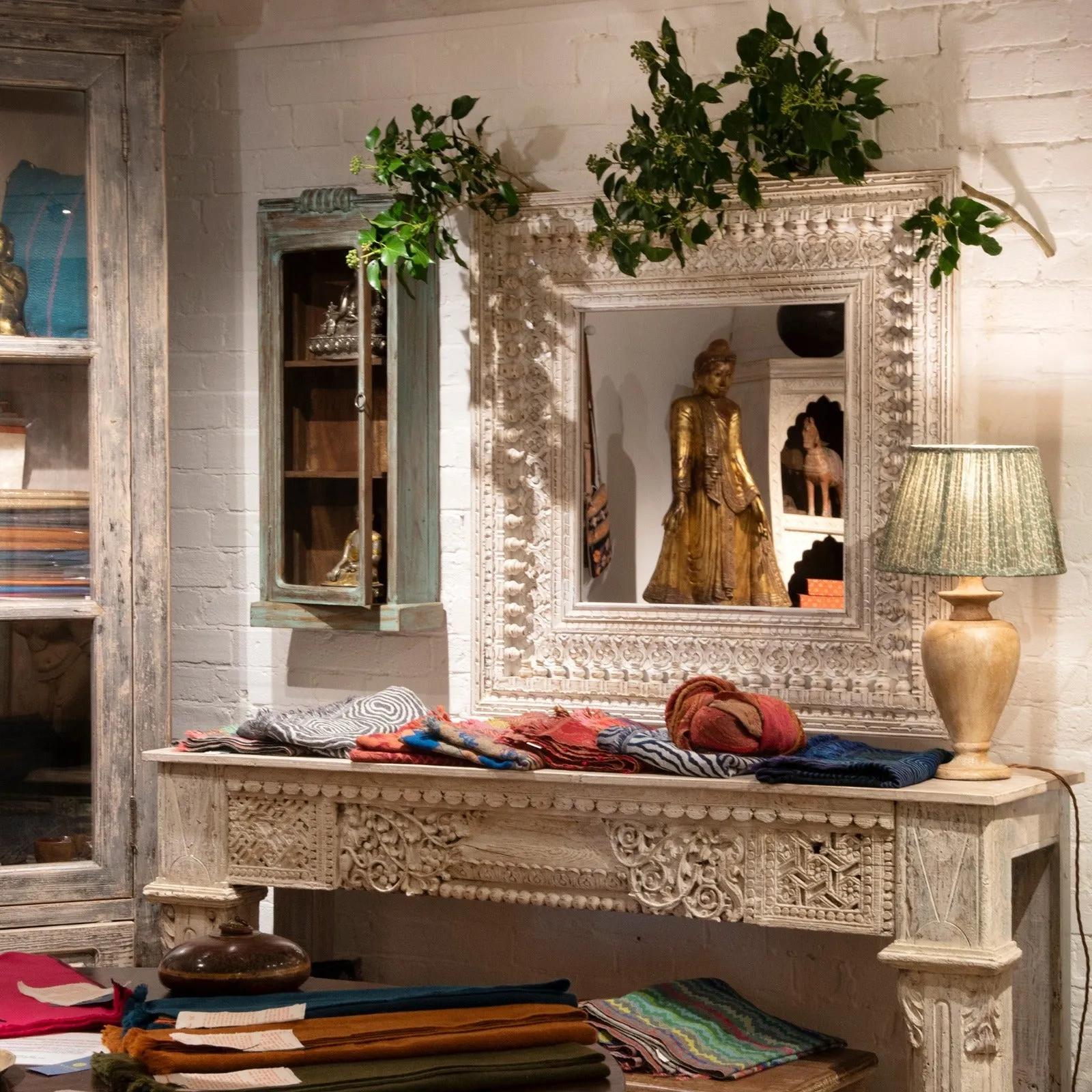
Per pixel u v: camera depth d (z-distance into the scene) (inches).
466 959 167.3
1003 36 146.6
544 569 159.0
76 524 156.0
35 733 155.6
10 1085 89.7
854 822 126.0
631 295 155.3
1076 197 144.7
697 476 154.1
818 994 153.7
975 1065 123.0
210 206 174.4
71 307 156.2
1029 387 146.5
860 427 148.5
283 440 164.1
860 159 144.9
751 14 155.0
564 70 161.2
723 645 153.2
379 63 168.2
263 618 163.3
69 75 155.1
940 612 146.3
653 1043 134.3
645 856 133.6
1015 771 138.4
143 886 156.2
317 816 145.1
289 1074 87.4
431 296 164.2
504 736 140.6
